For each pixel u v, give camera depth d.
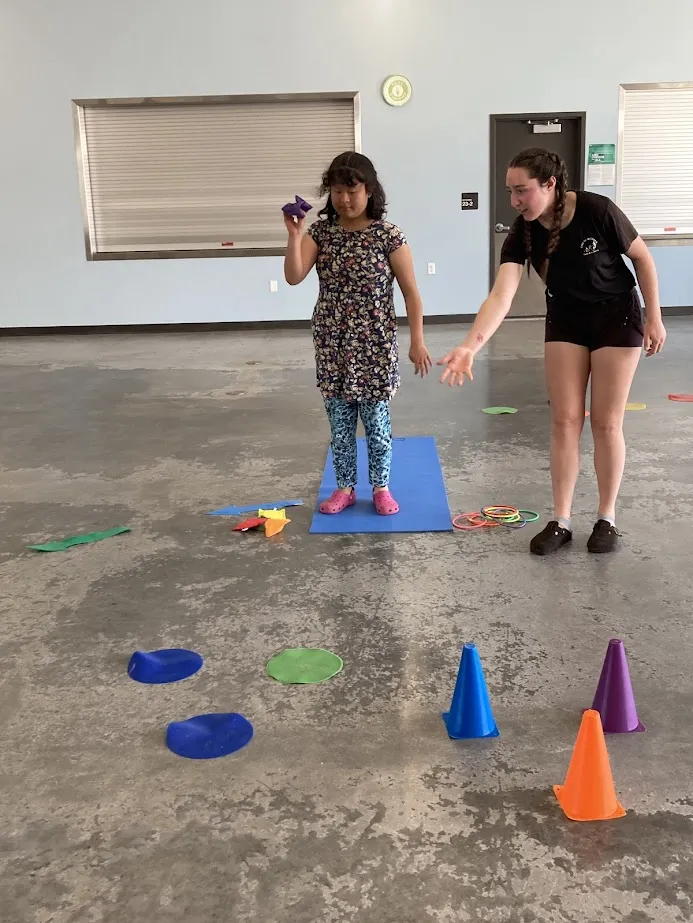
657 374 6.06
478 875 1.38
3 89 9.21
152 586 2.61
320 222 2.94
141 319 9.77
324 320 2.94
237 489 3.59
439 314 9.83
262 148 9.39
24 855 1.46
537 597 2.43
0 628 2.35
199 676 2.05
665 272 9.70
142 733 1.82
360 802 1.57
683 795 1.57
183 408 5.33
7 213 9.51
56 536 3.10
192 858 1.44
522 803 1.56
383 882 1.37
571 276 2.54
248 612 2.40
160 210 9.54
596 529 2.79
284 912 1.32
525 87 9.24
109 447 4.41
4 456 4.29
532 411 4.94
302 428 4.67
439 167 9.44
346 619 2.33
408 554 2.79
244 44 9.11
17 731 1.84
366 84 9.21
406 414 4.97
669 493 3.34
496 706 1.88
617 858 1.41
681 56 9.19
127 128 9.33
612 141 9.37
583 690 1.94
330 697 1.94
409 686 1.97
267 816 1.54
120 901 1.35
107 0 8.98
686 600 2.38
